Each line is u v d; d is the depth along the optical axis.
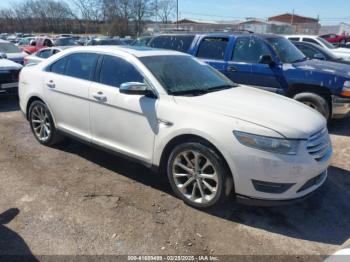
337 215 3.51
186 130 3.34
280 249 2.95
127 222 3.26
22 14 67.25
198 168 3.42
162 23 46.91
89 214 3.37
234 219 3.36
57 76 4.70
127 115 3.84
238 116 3.23
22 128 6.14
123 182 4.07
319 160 3.28
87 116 4.31
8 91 7.91
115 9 45.69
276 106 3.63
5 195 3.68
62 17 60.91
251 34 7.08
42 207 3.46
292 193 3.13
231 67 7.00
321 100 6.22
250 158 3.06
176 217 3.36
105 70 4.19
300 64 6.54
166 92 3.66
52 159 4.70
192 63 4.51
